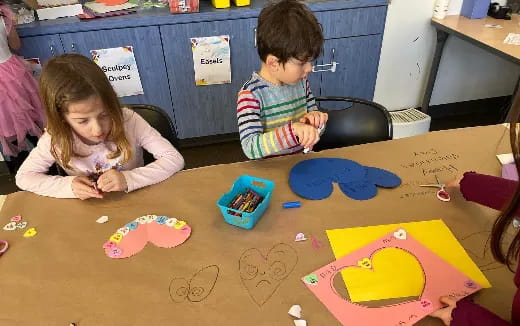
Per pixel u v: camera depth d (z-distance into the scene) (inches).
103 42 85.0
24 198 40.7
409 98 115.2
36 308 29.5
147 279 31.5
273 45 42.9
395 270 31.6
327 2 89.6
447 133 49.1
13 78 78.8
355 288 30.3
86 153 45.3
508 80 117.3
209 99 97.6
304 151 54.2
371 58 100.0
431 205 38.1
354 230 35.3
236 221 35.8
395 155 45.3
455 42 107.0
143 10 88.7
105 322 28.3
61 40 83.3
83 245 34.8
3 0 86.2
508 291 29.9
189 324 28.0
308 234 35.1
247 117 46.8
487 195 36.5
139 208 38.8
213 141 107.0
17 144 90.3
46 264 33.1
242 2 89.2
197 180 42.4
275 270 31.9
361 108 56.1
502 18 98.5
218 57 91.5
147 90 93.2
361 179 41.4
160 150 46.9
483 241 34.1
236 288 30.5
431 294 29.8
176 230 35.9
